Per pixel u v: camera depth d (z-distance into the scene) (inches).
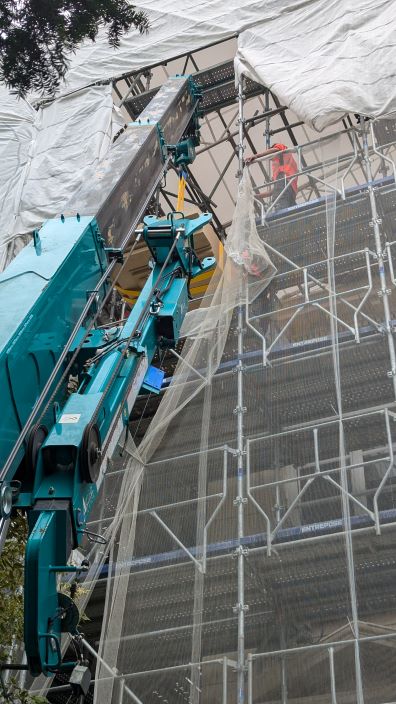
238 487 385.7
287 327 442.0
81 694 227.6
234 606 349.7
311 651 321.4
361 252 455.5
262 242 497.4
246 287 476.4
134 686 345.4
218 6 685.3
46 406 265.3
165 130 480.1
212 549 374.0
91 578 382.6
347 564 338.3
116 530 400.8
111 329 331.3
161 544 393.7
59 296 293.1
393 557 340.5
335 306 437.4
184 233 381.7
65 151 650.8
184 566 375.6
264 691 321.1
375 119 534.9
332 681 302.8
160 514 403.2
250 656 325.4
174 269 370.6
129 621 367.2
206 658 342.3
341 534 344.2
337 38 600.7
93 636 469.1
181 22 695.1
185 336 479.5
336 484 358.0
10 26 377.7
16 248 603.2
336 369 404.5
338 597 336.8
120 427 299.6
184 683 342.0
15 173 652.1
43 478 255.3
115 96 804.0
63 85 695.7
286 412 420.5
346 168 534.0
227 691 331.6
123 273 587.8
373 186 504.4
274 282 489.4
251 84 689.6
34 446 253.8
